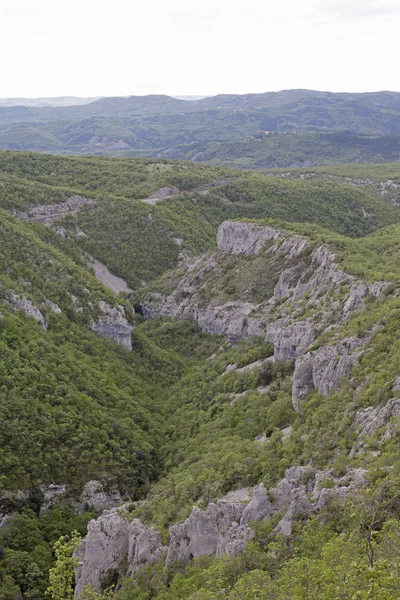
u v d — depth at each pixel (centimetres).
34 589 5778
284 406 6775
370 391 5262
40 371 8094
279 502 4588
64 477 7006
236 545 4288
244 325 10206
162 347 11550
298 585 3228
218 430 7450
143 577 4969
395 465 3966
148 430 8325
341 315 7794
